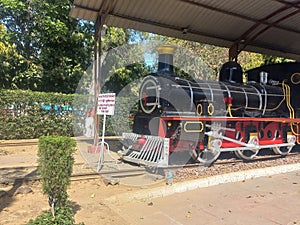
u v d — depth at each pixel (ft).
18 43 46.37
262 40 34.58
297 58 41.93
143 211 13.14
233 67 27.55
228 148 22.79
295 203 14.60
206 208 13.70
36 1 44.04
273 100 27.40
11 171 19.24
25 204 13.34
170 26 28.78
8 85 46.06
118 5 24.35
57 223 10.16
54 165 11.05
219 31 31.12
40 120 37.11
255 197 15.44
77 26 49.62
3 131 34.81
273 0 25.68
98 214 12.48
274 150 26.94
